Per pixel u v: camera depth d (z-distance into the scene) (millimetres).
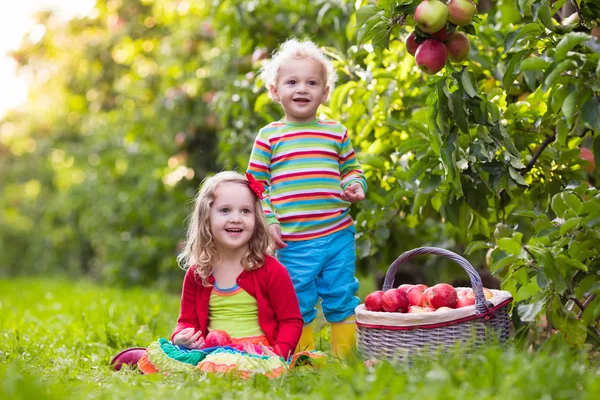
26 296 8547
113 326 4570
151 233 9742
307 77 3549
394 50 4445
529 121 3713
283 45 3707
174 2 9250
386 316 2922
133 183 10438
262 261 3307
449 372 2324
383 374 2383
